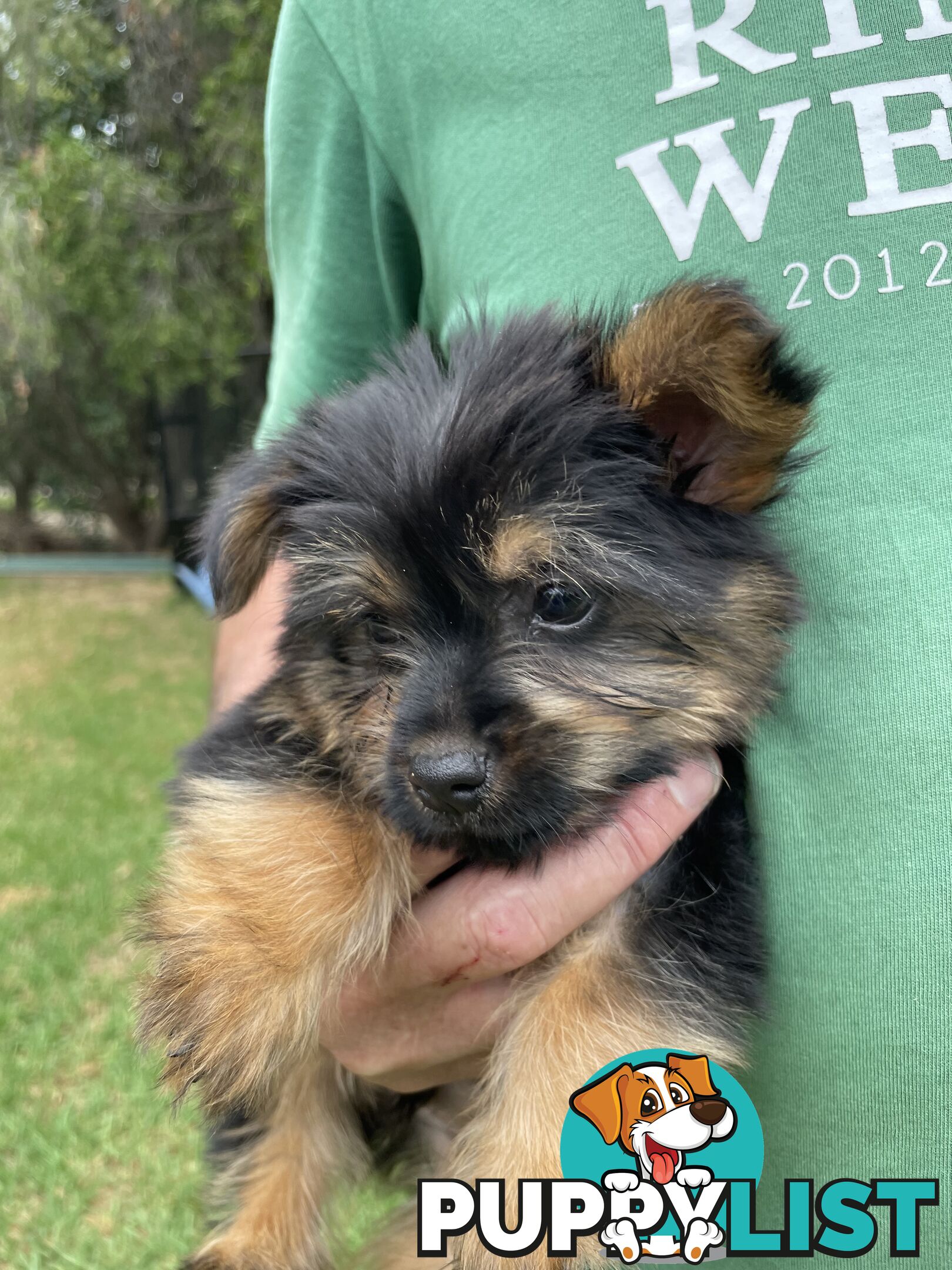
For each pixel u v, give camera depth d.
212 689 0.39
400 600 0.25
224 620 0.32
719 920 0.24
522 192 0.27
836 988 0.22
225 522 0.29
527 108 0.27
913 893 0.21
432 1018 0.26
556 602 0.24
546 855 0.24
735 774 0.26
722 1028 0.23
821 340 0.23
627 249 0.25
